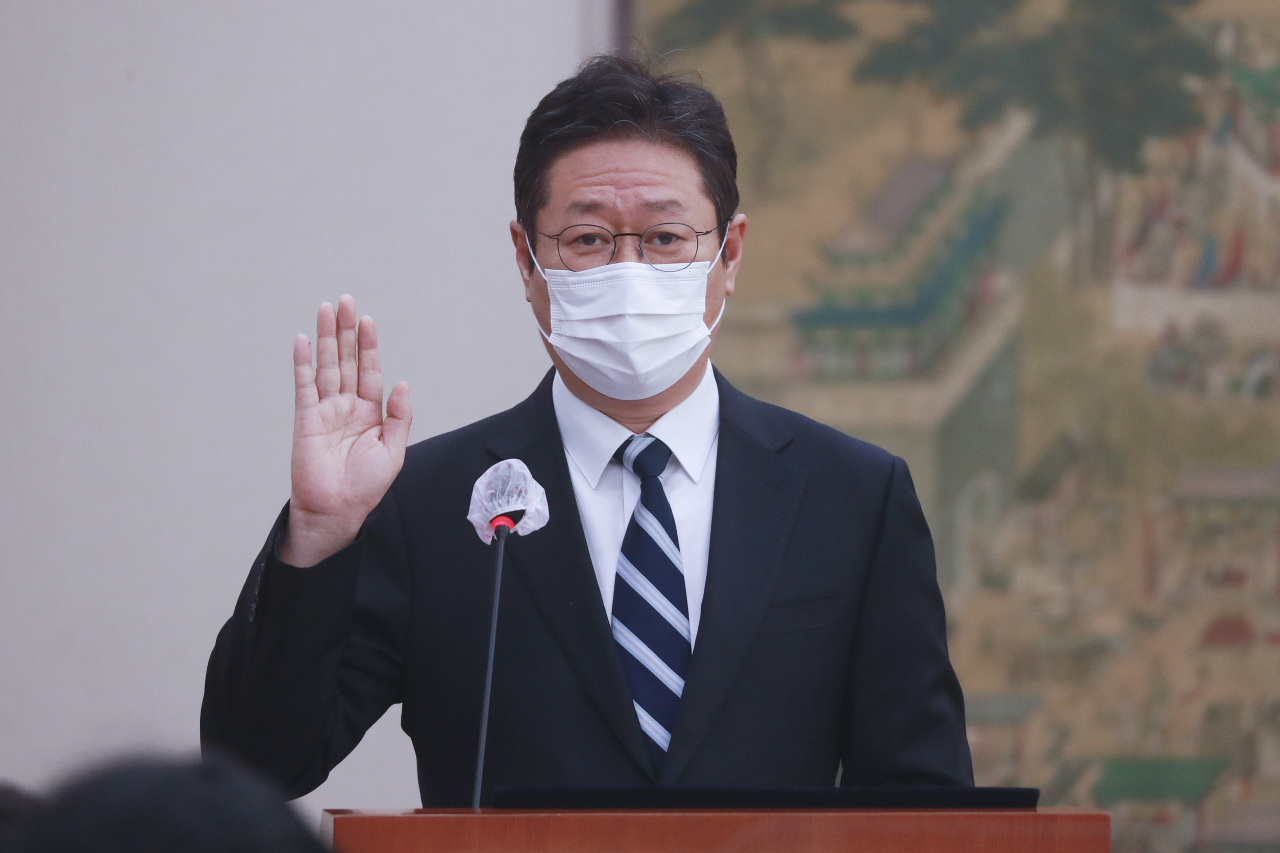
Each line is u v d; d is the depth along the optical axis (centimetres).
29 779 1577
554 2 1667
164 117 1642
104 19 1641
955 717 787
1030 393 1727
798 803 554
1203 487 1723
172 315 1634
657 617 773
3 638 1603
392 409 731
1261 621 1717
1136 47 1720
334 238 1638
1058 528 1720
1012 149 1725
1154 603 1719
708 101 822
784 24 1714
